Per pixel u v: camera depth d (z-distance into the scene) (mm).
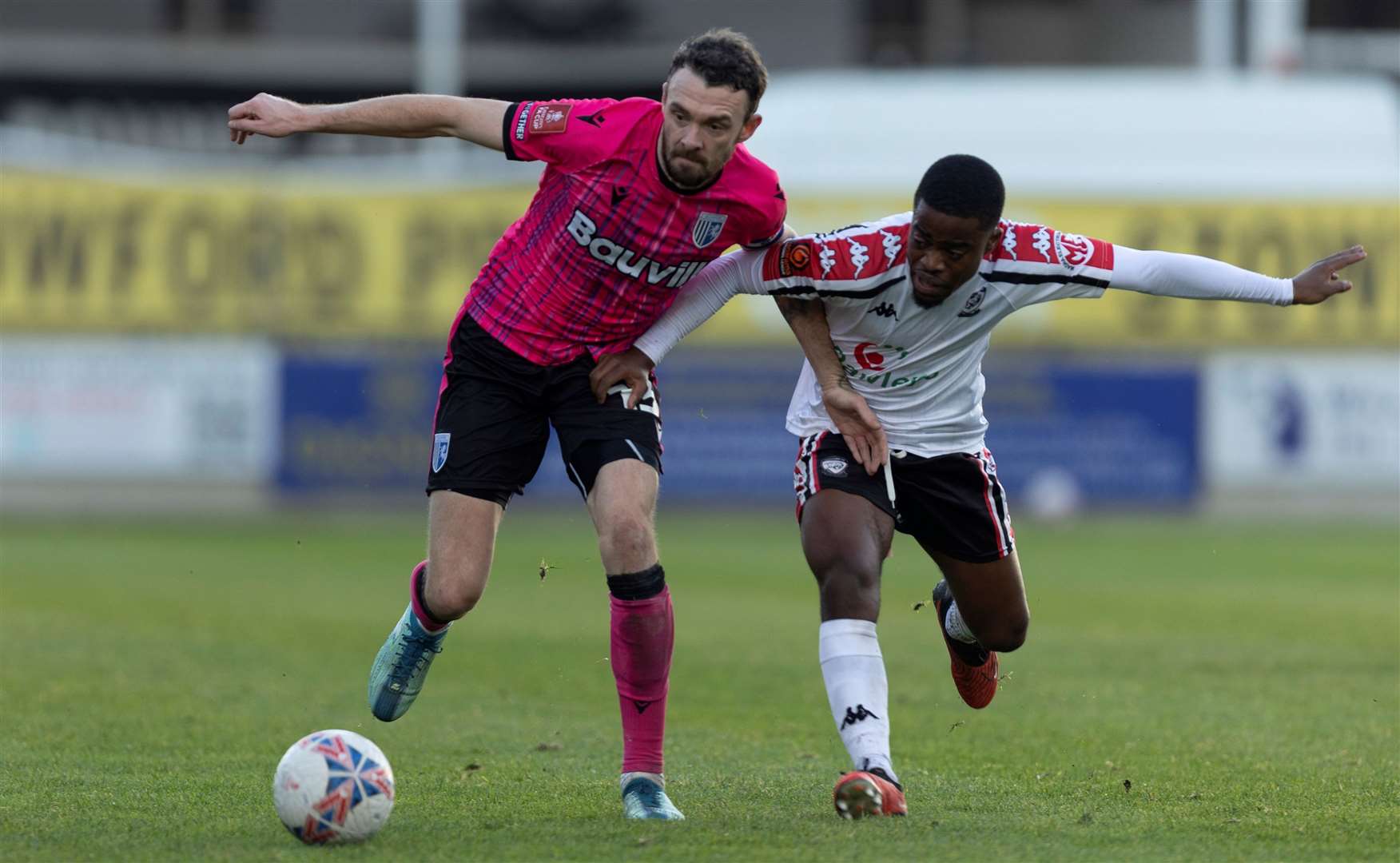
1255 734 25344
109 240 80062
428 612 19281
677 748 23859
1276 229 83000
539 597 49031
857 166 83250
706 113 17422
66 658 33906
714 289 19328
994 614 20453
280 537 70000
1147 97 84812
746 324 79562
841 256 18562
